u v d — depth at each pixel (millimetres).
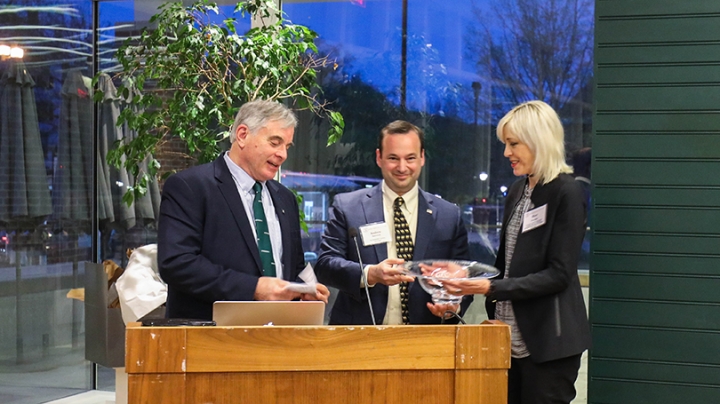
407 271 2420
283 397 1668
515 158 2520
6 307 4867
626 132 3061
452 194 4578
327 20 4691
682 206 3006
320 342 1670
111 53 5305
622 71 3062
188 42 3863
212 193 2414
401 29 4609
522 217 2555
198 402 1641
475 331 1709
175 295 2420
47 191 5082
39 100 5020
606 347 3084
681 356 3010
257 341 1652
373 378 1694
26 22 4934
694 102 2992
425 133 4605
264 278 2270
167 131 4262
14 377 4922
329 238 2787
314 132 4719
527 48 4434
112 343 3793
